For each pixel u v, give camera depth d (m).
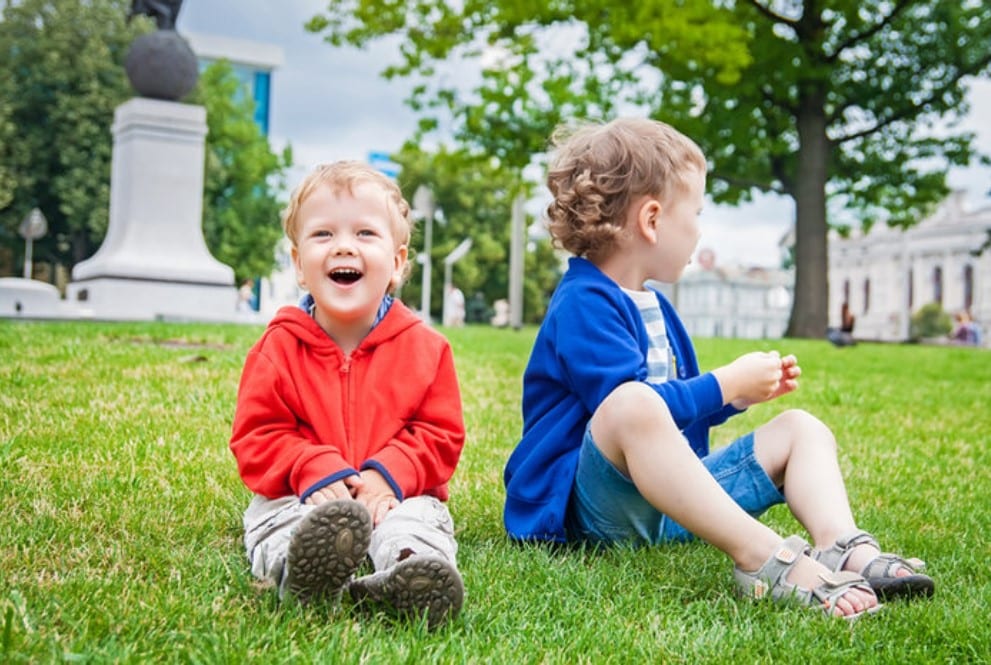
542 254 58.50
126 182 16.27
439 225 55.53
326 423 2.39
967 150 25.53
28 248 25.52
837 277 86.50
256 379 2.38
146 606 1.95
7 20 37.84
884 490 3.89
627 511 2.57
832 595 2.19
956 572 2.66
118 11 38.62
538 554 2.53
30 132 37.50
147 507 2.85
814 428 2.59
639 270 2.73
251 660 1.70
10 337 8.10
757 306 89.00
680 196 2.69
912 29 24.64
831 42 24.19
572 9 20.19
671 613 2.16
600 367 2.54
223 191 42.97
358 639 1.83
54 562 2.28
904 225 27.58
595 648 1.90
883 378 10.09
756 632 2.03
